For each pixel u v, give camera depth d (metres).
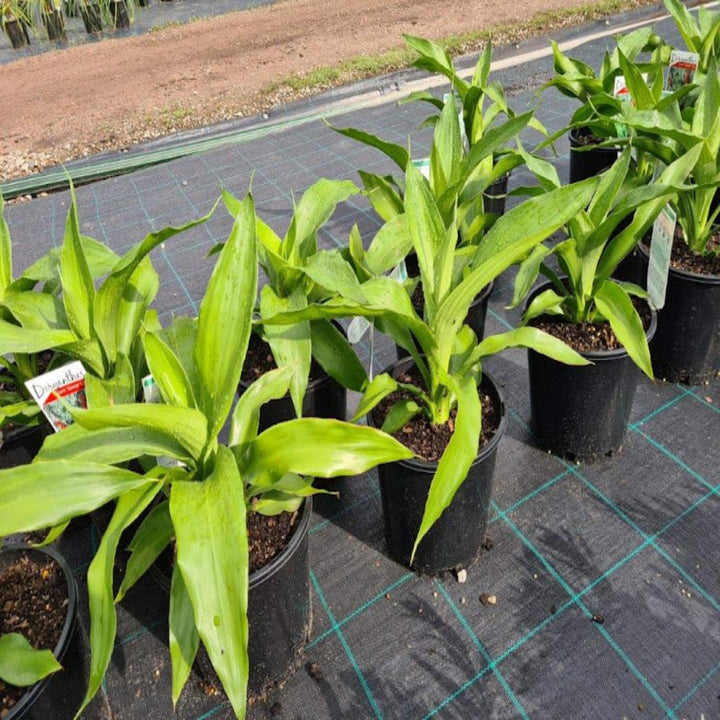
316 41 6.44
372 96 4.59
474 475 1.33
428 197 1.31
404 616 1.46
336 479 1.77
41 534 1.72
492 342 1.33
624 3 5.97
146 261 1.52
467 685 1.32
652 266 1.65
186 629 0.96
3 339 1.23
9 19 7.83
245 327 0.99
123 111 4.95
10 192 3.70
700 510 1.62
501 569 1.54
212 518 0.87
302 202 1.64
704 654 1.33
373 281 1.25
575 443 1.75
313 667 1.37
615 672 1.32
